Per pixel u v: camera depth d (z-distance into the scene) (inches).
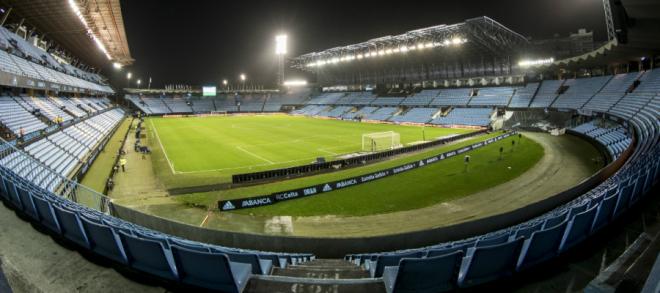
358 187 861.2
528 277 217.6
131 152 1357.0
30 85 1221.7
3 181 375.6
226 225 638.5
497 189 824.9
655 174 462.3
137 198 792.3
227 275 188.7
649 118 1128.8
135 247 212.2
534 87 2415.1
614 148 1098.1
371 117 2974.9
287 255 377.1
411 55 3026.6
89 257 240.1
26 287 208.4
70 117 1485.0
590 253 254.8
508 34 2277.3
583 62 1841.8
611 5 818.2
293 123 2716.5
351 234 591.2
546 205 543.8
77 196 673.6
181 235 489.1
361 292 194.4
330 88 4165.8
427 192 810.2
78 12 1537.9
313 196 794.8
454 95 2824.8
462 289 198.8
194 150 1443.2
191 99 4284.0
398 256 263.0
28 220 308.8
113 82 4261.8
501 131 1998.0
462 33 2377.0
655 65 1740.9
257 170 1096.2
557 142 1502.2
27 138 853.2
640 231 297.6
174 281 206.1
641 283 191.3
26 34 1898.4
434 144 1501.0
